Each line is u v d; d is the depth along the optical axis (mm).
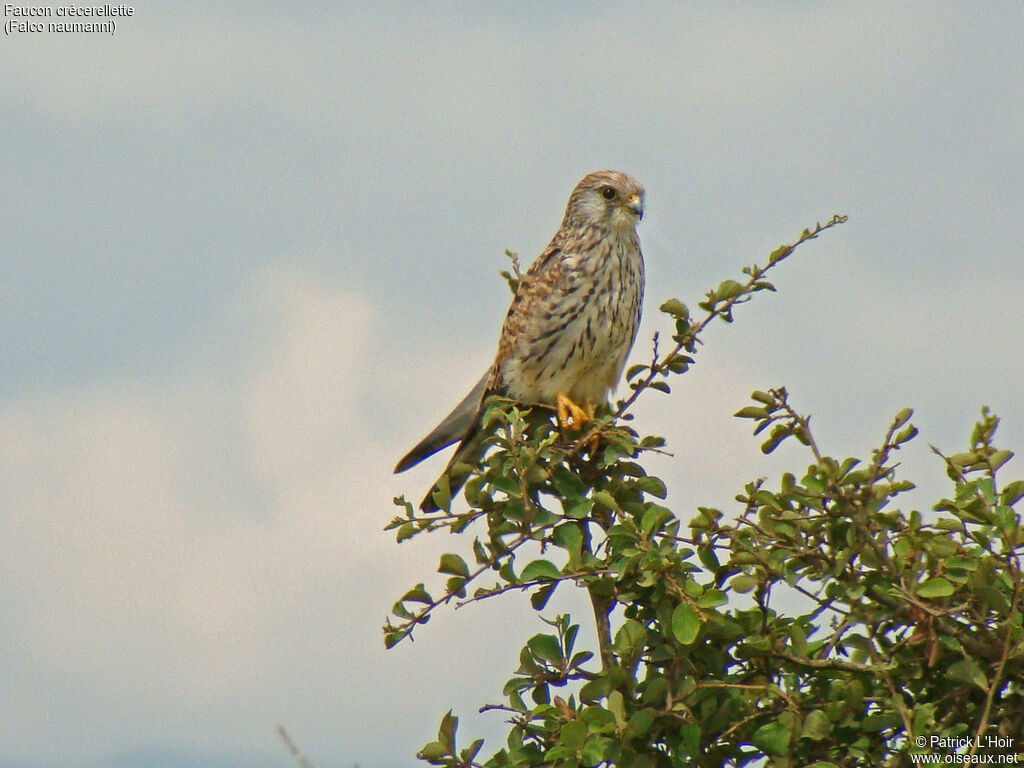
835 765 7492
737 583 7789
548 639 8359
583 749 7531
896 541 7906
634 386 9531
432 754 8188
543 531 8656
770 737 7691
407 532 8734
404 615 8531
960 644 7727
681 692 7703
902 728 7895
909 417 7805
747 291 9141
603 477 9828
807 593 7965
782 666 8180
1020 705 7809
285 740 6930
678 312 9297
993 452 8133
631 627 7926
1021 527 7602
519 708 8312
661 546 8078
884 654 7934
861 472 7754
